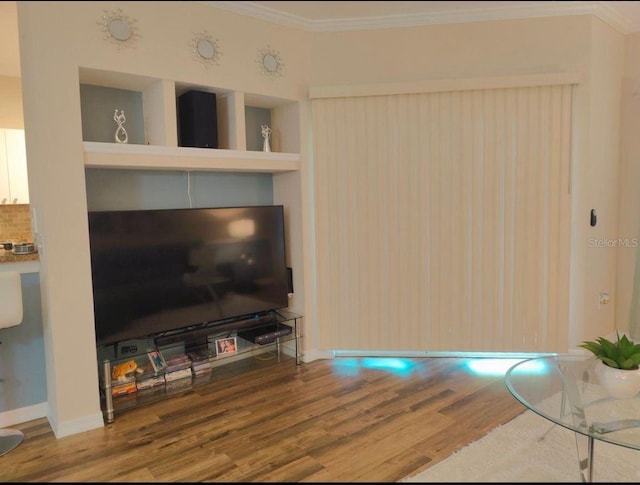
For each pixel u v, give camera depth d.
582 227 3.47
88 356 2.66
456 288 3.54
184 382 3.21
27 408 2.81
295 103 3.52
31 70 2.44
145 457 2.38
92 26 2.57
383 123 3.49
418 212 3.52
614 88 3.68
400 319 3.62
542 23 3.34
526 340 3.53
